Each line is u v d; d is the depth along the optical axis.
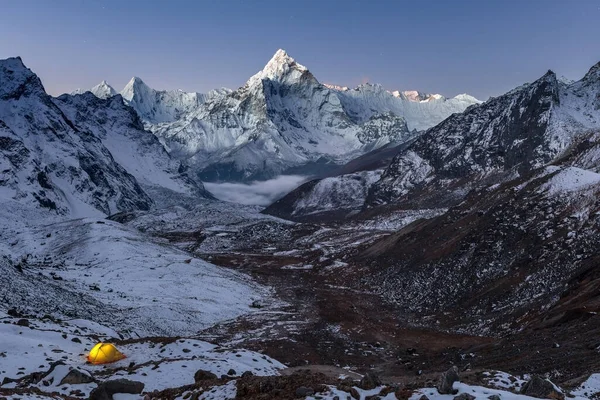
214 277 109.69
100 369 37.56
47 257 122.81
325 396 23.94
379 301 105.62
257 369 39.31
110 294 84.25
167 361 38.09
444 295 95.69
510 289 84.75
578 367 39.59
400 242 138.12
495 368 46.28
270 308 94.44
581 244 85.88
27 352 39.41
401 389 23.36
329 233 199.00
